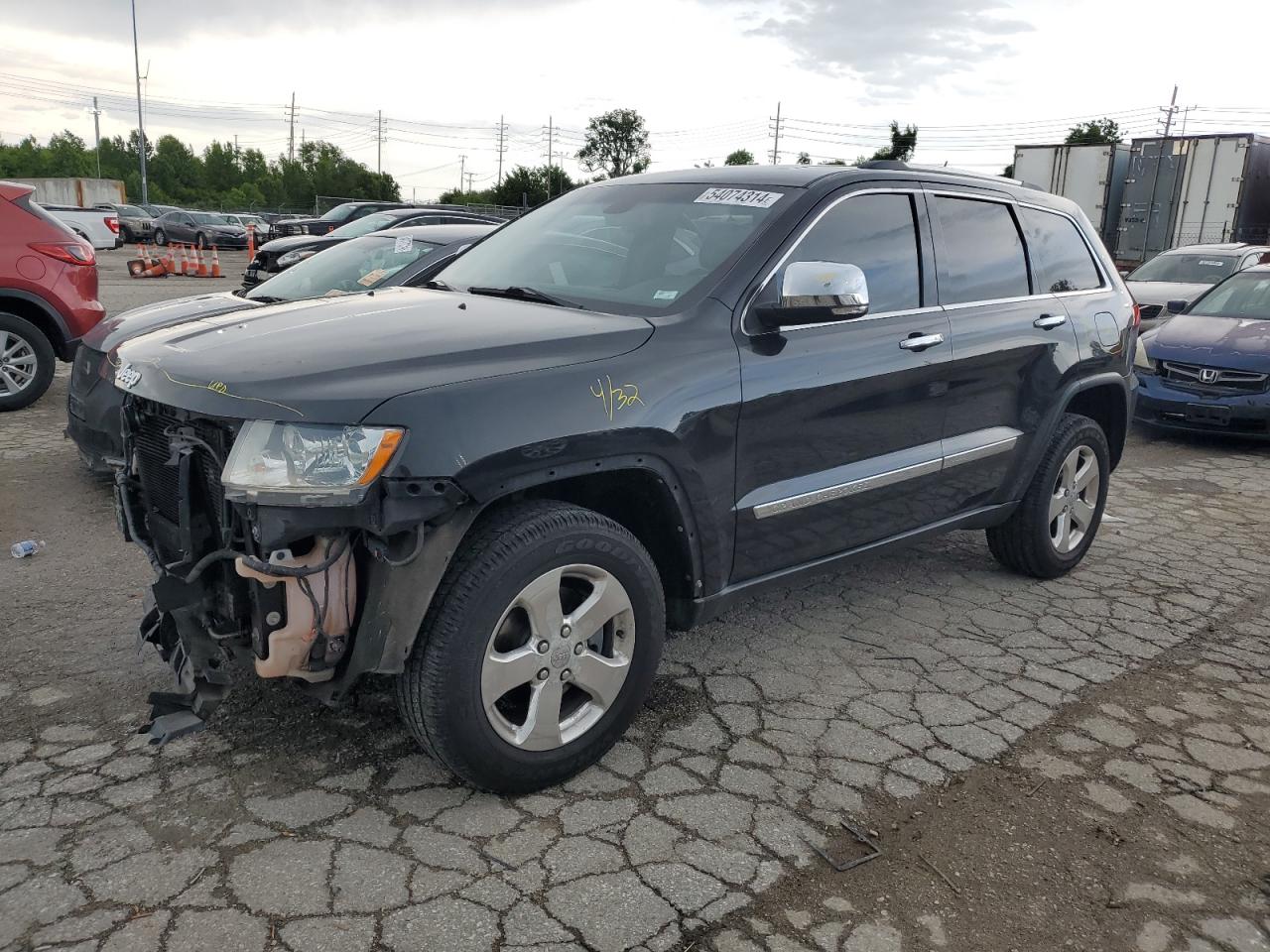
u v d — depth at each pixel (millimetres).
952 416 4078
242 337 2947
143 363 2902
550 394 2738
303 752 3082
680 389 3020
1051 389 4559
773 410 3285
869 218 3814
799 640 4137
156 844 2617
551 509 2820
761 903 2490
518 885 2518
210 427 2652
